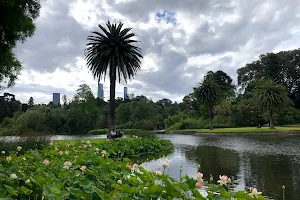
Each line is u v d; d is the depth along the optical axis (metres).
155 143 15.66
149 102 68.06
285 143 19.48
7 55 9.37
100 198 3.07
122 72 24.66
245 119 50.59
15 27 8.80
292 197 5.60
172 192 2.88
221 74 74.62
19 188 3.23
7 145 11.45
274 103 38.84
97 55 24.38
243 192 2.83
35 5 9.32
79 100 58.59
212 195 2.89
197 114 63.62
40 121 42.94
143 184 3.40
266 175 7.84
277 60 59.84
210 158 11.86
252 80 65.44
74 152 8.69
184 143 21.61
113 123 24.12
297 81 60.47
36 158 6.63
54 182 3.65
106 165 4.93
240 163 10.22
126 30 24.72
